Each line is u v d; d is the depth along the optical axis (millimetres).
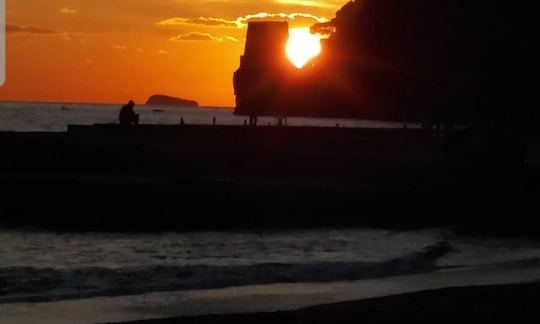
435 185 62281
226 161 65000
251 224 54438
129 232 50500
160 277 34219
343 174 65562
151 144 68812
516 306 26500
